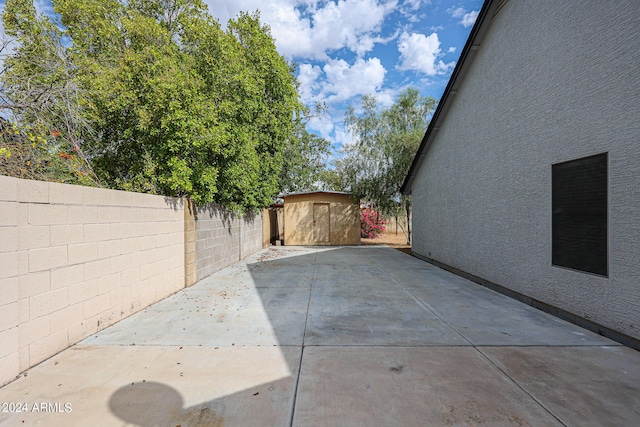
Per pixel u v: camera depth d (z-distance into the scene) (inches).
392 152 539.5
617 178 138.3
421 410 86.5
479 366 112.3
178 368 110.9
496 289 232.5
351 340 137.0
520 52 207.6
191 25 270.5
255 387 98.3
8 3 207.9
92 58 237.5
